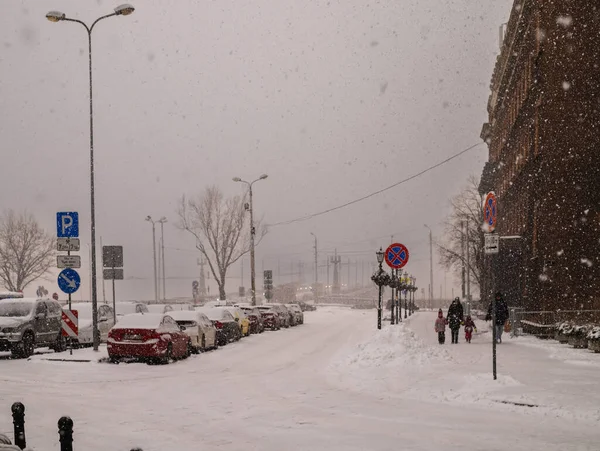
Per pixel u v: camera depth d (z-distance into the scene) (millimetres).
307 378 16422
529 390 12664
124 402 12625
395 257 23641
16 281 71000
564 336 24516
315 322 50719
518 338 27891
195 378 16547
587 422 10195
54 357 21234
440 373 15977
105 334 26953
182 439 9242
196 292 70438
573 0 30469
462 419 10523
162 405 12242
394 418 10672
